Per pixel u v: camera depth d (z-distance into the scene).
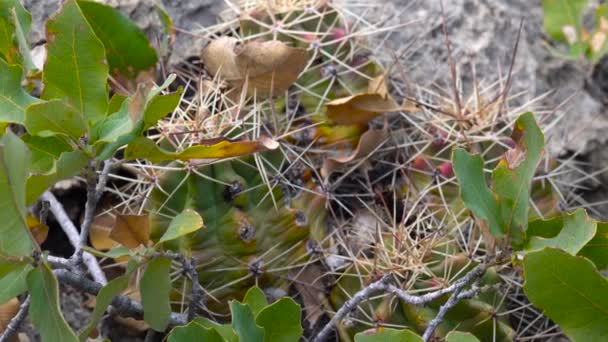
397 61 0.65
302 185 0.62
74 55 0.53
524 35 0.72
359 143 0.62
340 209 0.63
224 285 0.59
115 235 0.54
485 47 0.70
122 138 0.52
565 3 0.74
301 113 0.63
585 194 0.70
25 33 0.57
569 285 0.53
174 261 0.59
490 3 0.71
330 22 0.64
